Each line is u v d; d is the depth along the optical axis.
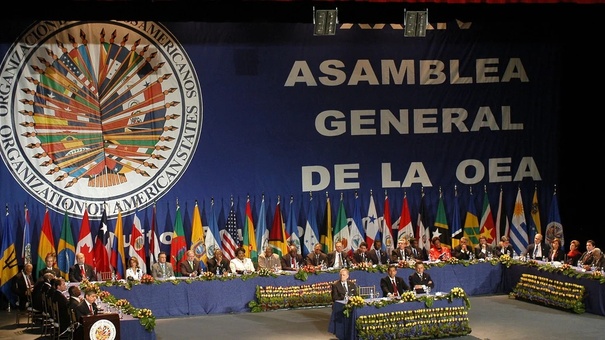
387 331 15.67
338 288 16.64
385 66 22.52
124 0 19.56
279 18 21.70
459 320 16.20
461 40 22.94
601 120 23.16
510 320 17.59
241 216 21.66
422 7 21.14
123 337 14.70
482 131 23.11
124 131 20.92
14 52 20.16
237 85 21.66
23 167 20.25
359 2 20.52
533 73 23.27
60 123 20.52
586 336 16.00
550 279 18.86
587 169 23.20
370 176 22.48
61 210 20.48
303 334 16.72
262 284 19.08
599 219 23.30
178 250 20.62
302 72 22.05
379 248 20.73
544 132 23.30
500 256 20.88
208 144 21.48
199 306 18.70
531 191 23.30
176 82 21.23
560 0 20.02
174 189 21.25
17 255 20.19
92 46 20.69
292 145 22.03
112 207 20.78
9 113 20.17
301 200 22.06
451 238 22.72
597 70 23.11
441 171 22.89
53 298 15.92
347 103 22.33
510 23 23.06
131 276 18.81
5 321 18.47
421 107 22.77
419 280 17.80
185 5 21.06
